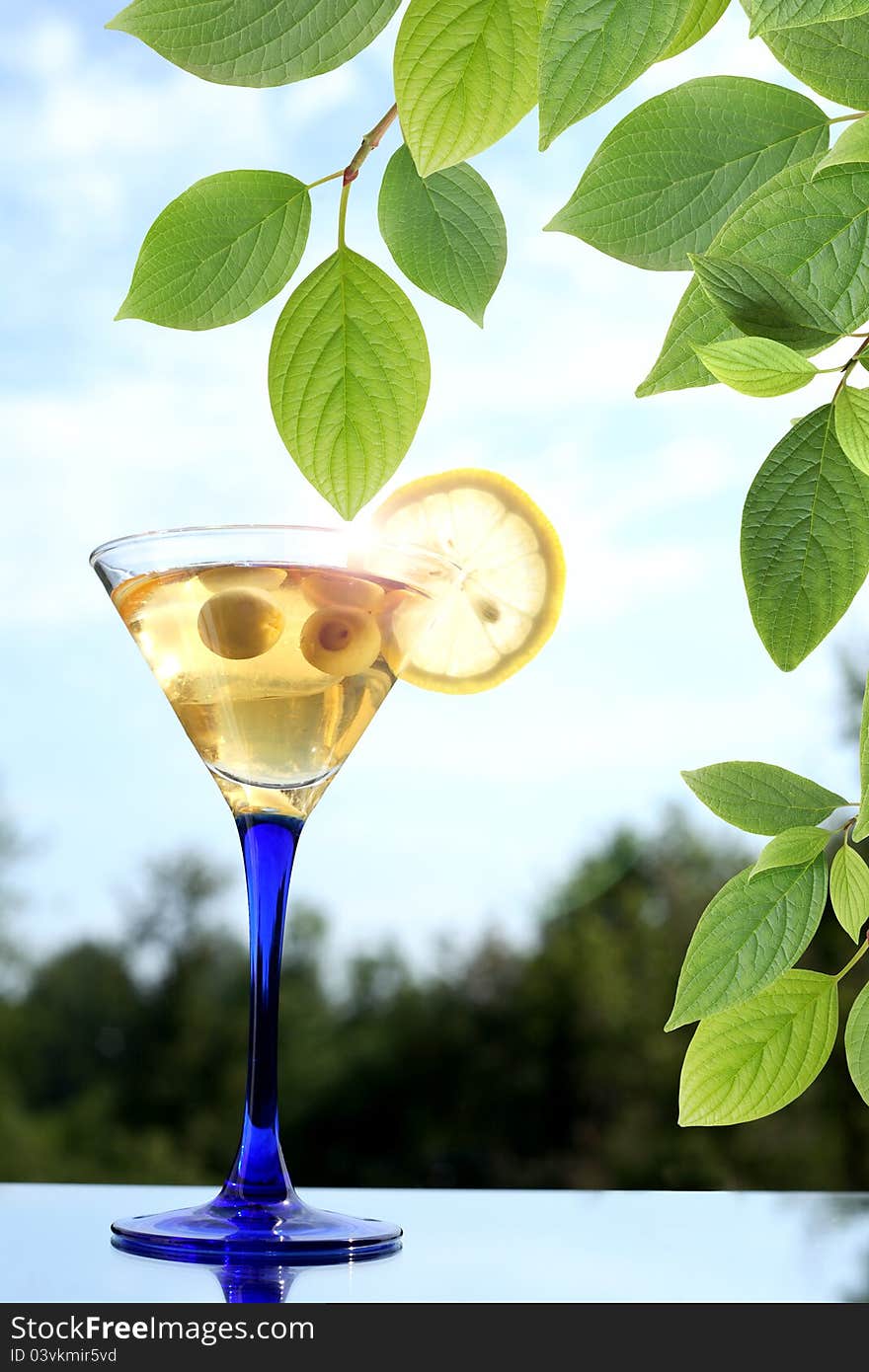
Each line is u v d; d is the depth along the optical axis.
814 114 0.46
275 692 0.58
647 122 0.47
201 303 0.49
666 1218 0.64
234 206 0.48
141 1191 0.70
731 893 0.50
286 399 0.49
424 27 0.45
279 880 0.59
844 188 0.45
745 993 0.49
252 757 0.58
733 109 0.47
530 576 0.66
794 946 0.49
